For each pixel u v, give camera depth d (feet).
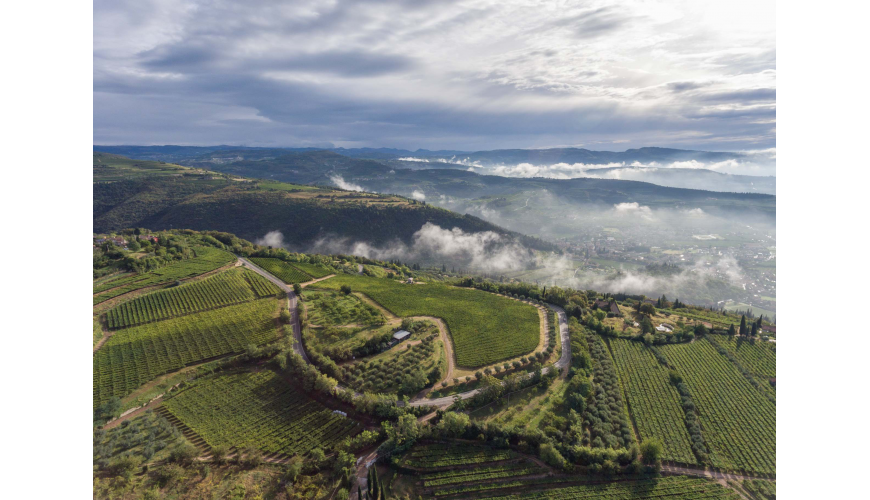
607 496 258.78
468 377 368.48
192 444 272.72
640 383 383.86
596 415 330.75
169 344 395.75
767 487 271.08
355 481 249.34
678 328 501.15
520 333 454.40
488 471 267.59
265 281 565.12
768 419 338.75
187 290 512.22
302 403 323.37
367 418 308.40
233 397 327.06
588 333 470.80
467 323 472.85
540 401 341.41
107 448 253.65
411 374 360.07
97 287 495.00
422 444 287.28
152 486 225.35
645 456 286.46
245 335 419.95
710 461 294.05
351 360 384.47
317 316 467.52
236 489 225.97
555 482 266.36
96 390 323.78
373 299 533.96
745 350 453.58
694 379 393.70
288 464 257.75
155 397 323.57
